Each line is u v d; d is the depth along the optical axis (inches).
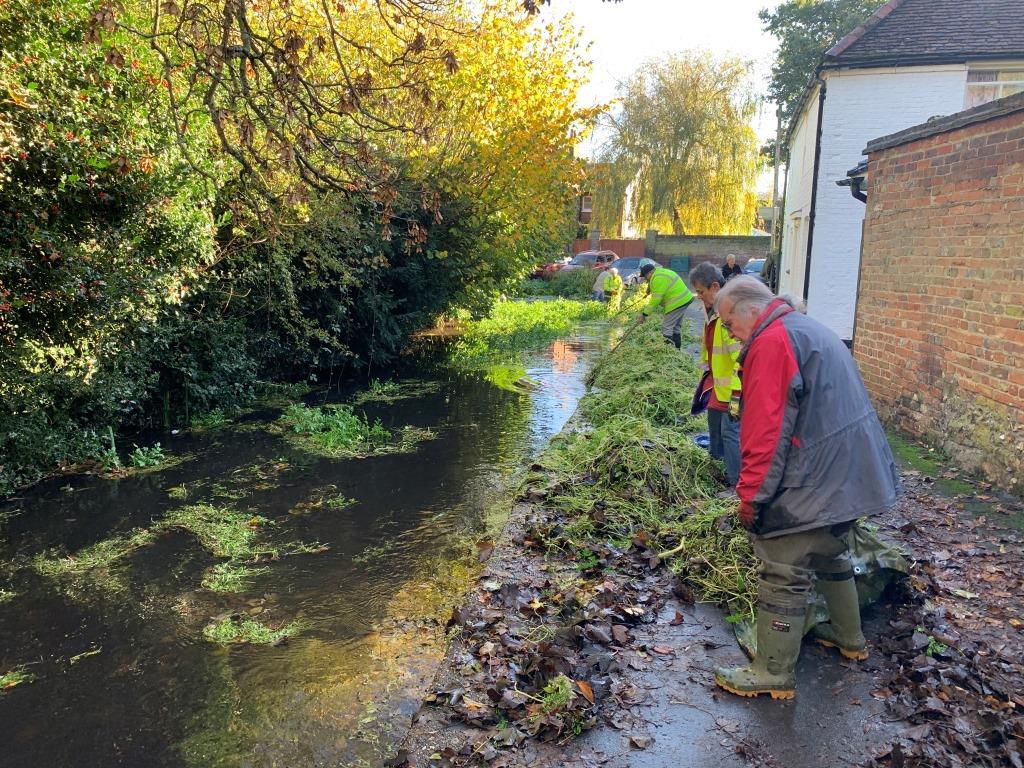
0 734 134.9
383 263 378.3
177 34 215.3
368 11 391.9
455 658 144.6
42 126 241.8
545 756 115.6
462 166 515.2
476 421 382.3
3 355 255.4
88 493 266.7
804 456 118.0
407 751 118.2
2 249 238.1
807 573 126.6
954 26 548.1
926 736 116.8
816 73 546.0
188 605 184.1
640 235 1584.6
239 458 312.0
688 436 286.2
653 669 139.0
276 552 215.6
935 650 136.8
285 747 130.0
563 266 1491.1
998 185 229.9
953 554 183.0
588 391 450.3
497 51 518.3
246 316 417.1
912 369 288.5
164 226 302.2
